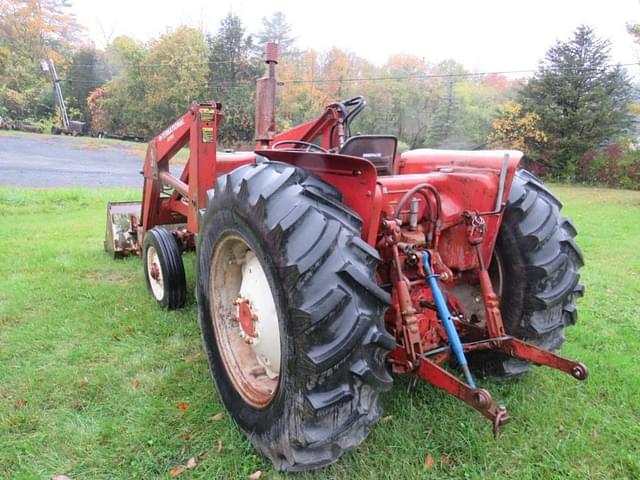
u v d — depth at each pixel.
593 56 24.77
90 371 2.99
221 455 2.24
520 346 2.29
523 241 2.57
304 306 1.80
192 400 2.67
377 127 33.06
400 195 2.34
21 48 47.53
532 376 2.88
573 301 2.80
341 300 1.80
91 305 4.13
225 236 2.31
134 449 2.28
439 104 32.47
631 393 2.77
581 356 3.23
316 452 1.94
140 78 38.59
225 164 4.05
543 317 2.63
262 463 2.19
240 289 2.49
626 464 2.22
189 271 4.84
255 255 2.19
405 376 2.81
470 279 2.73
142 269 5.28
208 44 39.97
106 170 20.05
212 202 2.37
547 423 2.46
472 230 2.34
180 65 37.66
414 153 2.99
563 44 25.09
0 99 42.97
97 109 42.22
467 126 31.05
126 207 5.92
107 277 5.02
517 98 26.53
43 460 2.22
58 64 48.44
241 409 2.33
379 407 2.00
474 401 1.85
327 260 1.83
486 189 2.40
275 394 2.06
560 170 25.23
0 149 24.61
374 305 1.89
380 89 33.72
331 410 1.86
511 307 2.66
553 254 2.56
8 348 3.29
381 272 2.36
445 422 2.43
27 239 6.96
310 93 36.19
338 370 1.84
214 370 2.58
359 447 2.25
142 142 34.91
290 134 3.98
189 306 4.07
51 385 2.81
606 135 24.61
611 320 3.98
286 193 1.96
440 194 2.54
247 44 39.41
